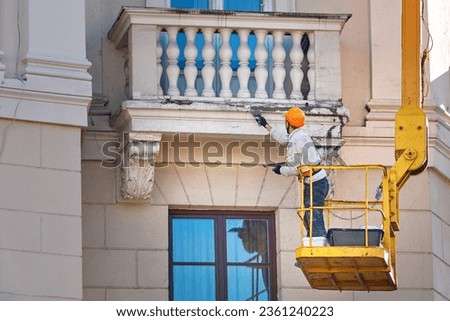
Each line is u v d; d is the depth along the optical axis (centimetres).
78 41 3117
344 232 3025
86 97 3100
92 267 3216
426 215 3341
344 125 3303
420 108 3164
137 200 3234
